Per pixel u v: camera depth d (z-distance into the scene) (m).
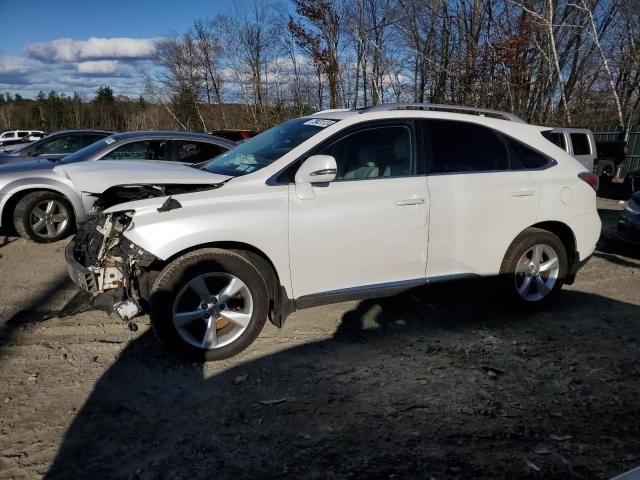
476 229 4.19
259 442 2.73
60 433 2.78
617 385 3.38
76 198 6.93
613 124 22.31
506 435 2.81
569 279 4.81
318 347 3.87
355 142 3.90
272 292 3.73
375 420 2.95
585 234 4.72
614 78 22.05
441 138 4.16
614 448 2.71
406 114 4.10
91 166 4.15
